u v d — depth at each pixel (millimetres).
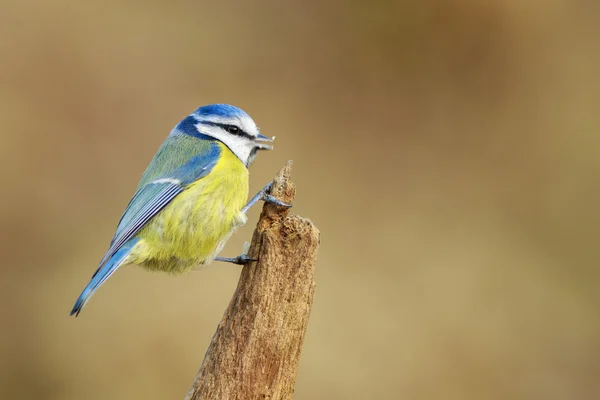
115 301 11555
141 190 7324
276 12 16438
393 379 10797
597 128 14492
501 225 13156
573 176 13977
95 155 13727
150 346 11062
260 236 5555
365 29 16047
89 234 12703
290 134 14383
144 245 7203
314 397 10586
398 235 12977
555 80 15305
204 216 7281
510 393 10773
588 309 11758
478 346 11234
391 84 15430
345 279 12148
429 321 11539
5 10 15125
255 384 5406
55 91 14289
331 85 15328
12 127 13617
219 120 7816
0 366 11164
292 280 5461
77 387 10930
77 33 15195
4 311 11680
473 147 14625
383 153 14391
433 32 15867
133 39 15391
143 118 14336
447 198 13688
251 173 13484
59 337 11344
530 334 11445
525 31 15773
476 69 15633
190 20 16031
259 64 15453
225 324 5523
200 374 5500
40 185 13180
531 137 14625
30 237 12641
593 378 10875
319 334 11211
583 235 12898
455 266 12438
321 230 12977
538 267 12461
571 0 15891
